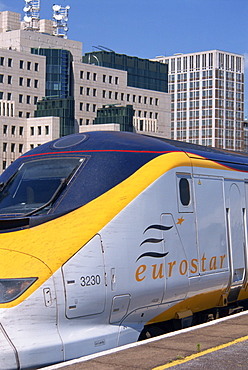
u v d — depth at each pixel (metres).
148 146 8.86
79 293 7.14
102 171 8.18
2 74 93.19
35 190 8.21
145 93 110.25
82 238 7.34
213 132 144.00
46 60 98.12
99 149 8.56
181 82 149.25
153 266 8.21
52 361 6.84
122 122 98.06
